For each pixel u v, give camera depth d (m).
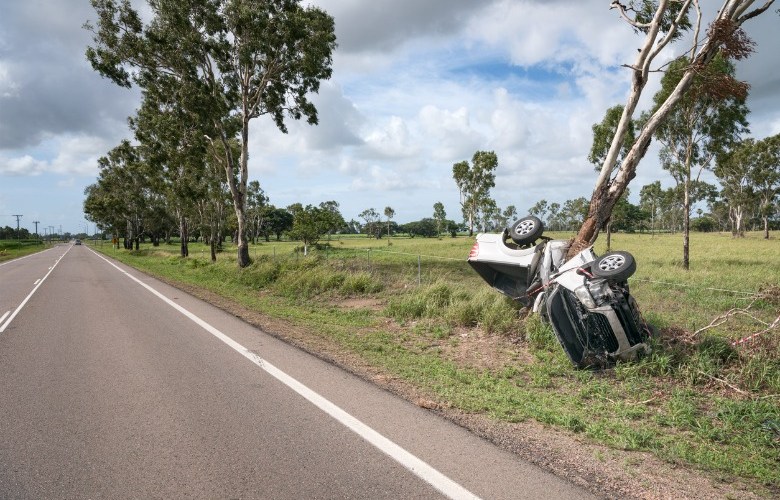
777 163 54.62
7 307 12.82
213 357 7.17
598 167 23.80
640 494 3.35
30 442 4.20
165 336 8.75
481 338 8.45
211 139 23.16
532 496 3.25
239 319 10.58
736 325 8.63
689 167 20.12
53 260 41.50
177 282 20.16
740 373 5.84
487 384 5.93
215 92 21.56
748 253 28.61
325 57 22.06
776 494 3.46
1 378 6.18
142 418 4.74
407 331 9.33
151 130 27.72
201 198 34.44
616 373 6.19
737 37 8.20
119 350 7.67
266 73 21.91
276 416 4.76
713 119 19.61
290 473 3.59
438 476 3.53
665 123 20.61
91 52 20.72
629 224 112.06
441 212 114.56
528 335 7.80
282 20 20.03
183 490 3.35
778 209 61.22
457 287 11.84
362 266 19.00
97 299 14.30
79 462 3.80
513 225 9.46
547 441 4.26
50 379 6.11
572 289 6.47
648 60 8.60
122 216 67.44
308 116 23.75
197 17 20.19
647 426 4.78
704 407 5.23
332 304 12.88
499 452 3.96
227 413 4.85
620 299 6.36
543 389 5.90
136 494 3.30
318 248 39.78
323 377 6.11
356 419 4.66
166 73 22.11
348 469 3.64
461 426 4.52
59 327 9.77
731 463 3.92
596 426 4.59
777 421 4.66
